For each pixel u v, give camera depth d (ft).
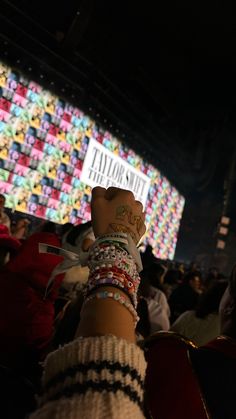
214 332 9.06
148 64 41.60
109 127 34.71
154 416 2.52
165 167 44.24
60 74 28.50
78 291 8.74
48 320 6.66
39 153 28.94
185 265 46.24
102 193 2.06
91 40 35.32
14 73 26.32
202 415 2.47
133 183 39.32
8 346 6.18
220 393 2.53
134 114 37.76
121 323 1.54
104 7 33.86
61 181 30.86
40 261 6.53
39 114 28.48
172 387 2.57
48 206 30.09
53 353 1.49
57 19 29.17
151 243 43.27
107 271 1.69
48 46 28.35
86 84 31.22
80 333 1.54
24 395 5.67
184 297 18.37
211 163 48.42
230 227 56.13
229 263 54.60
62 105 30.04
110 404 1.30
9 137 26.81
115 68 38.83
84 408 1.29
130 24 36.52
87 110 32.07
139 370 1.43
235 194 54.80
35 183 28.89
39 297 6.55
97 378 1.35
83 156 32.50
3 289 6.51
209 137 49.16
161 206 44.70
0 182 26.71
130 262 1.74
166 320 12.25
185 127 49.34
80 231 5.83
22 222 23.11
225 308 3.21
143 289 12.71
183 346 2.80
